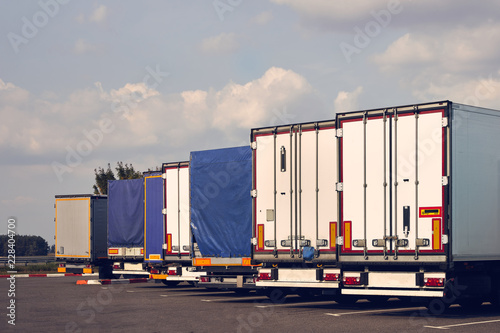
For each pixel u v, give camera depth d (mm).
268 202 16781
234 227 18844
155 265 23562
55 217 32062
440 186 13617
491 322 13094
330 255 15602
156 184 23859
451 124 13672
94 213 30641
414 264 13914
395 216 14195
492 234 14328
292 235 16281
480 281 14625
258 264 17250
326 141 15898
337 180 15070
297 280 16000
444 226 13531
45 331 12383
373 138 14609
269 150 16859
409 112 14125
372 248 14500
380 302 17391
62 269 31469
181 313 15203
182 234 22531
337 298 17328
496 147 14523
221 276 18656
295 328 12391
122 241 26891
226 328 12500
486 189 14258
